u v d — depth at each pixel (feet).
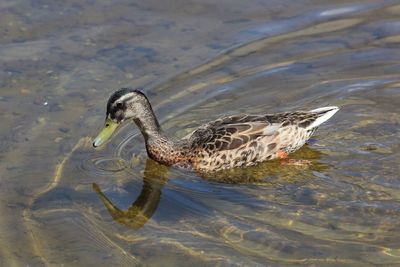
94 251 44.80
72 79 60.59
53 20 67.26
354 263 42.39
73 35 65.36
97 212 48.42
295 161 52.85
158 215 47.98
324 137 54.90
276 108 57.52
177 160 53.52
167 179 52.11
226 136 52.65
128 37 65.26
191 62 62.59
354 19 66.74
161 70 61.72
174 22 67.05
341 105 57.57
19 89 59.52
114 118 53.47
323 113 53.62
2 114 56.95
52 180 51.21
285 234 45.11
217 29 66.18
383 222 45.75
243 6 69.10
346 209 47.21
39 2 69.67
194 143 53.42
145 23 66.95
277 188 50.19
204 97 58.95
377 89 58.75
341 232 45.03
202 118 56.75
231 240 44.93
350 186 49.60
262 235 45.14
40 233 46.39
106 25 66.69
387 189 48.93
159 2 69.87
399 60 61.57
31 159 52.90
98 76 60.90
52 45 64.23
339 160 52.42
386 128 54.90
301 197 48.91
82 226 47.06
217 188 50.70
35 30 65.98
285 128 53.01
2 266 43.65
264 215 47.19
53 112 57.36
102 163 53.42
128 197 49.93
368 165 51.52
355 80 59.98
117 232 46.47
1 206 48.65
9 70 61.41
